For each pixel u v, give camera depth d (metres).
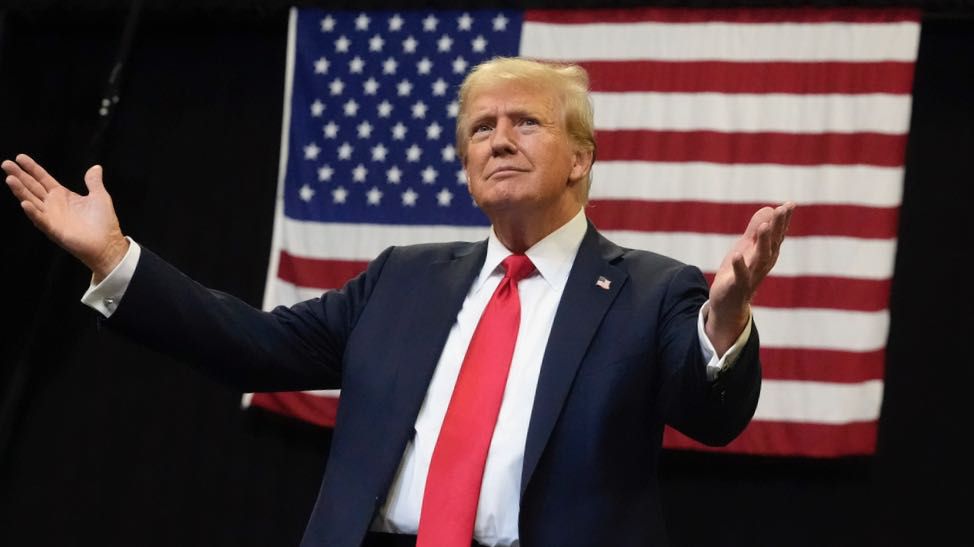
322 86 6.07
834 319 5.44
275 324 2.76
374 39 6.08
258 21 6.38
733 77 5.71
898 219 5.54
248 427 6.17
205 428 6.20
